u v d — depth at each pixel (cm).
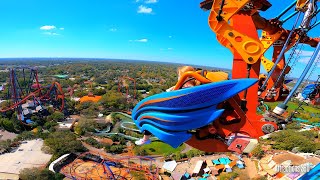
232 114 1386
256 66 1337
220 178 5869
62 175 5828
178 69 1530
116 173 6253
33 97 11706
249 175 5888
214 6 1322
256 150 6531
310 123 9162
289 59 1547
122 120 11081
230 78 1427
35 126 9456
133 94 16512
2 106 11112
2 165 6156
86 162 6819
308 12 1411
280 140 7025
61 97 12038
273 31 1612
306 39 1669
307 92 1769
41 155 6769
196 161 6688
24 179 5444
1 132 8962
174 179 5925
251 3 1318
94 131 9356
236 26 1322
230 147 1384
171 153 7319
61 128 9306
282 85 1781
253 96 1356
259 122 1368
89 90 17838
